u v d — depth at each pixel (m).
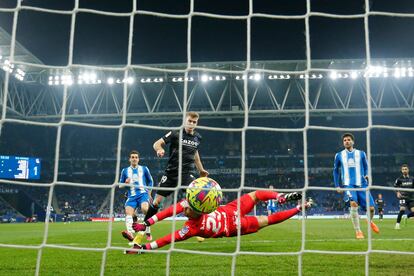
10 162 30.56
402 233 10.18
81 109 37.19
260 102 36.72
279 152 39.78
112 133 41.25
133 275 4.36
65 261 5.44
